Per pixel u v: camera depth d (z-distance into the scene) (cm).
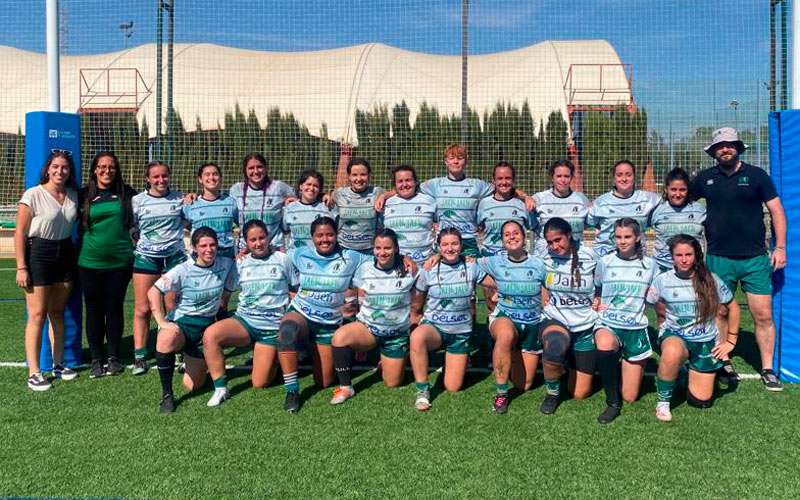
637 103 963
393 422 351
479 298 768
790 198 414
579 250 383
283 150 1173
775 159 424
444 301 390
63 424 347
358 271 400
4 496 266
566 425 346
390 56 1808
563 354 355
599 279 376
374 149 1098
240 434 334
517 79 1611
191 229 482
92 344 436
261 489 273
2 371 445
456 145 475
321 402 385
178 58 1744
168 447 317
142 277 450
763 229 413
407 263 396
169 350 367
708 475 286
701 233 442
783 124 417
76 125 466
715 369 367
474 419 356
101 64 1762
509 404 380
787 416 357
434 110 1165
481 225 479
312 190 471
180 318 387
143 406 376
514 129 1114
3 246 1170
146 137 1165
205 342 379
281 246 493
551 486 276
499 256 395
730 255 415
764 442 322
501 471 290
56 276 416
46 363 450
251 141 1176
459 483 279
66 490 272
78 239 440
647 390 405
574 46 1600
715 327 367
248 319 398
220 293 397
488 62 1730
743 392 400
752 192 407
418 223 459
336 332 387
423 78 1722
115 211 430
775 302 421
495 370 369
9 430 338
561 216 471
